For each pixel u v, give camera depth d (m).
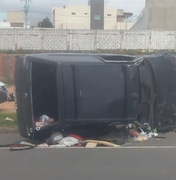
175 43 39.22
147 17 47.53
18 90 11.48
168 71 12.75
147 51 38.66
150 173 7.99
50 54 11.71
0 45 37.97
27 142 11.11
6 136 12.46
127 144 11.12
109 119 11.35
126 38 38.97
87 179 7.57
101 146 10.85
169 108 12.77
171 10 46.53
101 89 11.31
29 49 38.12
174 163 8.83
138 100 11.84
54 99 11.31
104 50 38.59
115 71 11.45
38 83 11.30
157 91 12.54
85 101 11.20
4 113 15.91
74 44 38.56
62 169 8.33
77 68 11.18
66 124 11.12
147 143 11.25
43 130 11.22
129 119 11.52
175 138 12.02
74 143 10.97
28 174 7.95
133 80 11.55
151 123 12.56
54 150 10.29
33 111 11.27
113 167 8.47
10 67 33.19
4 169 8.35
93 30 38.66
